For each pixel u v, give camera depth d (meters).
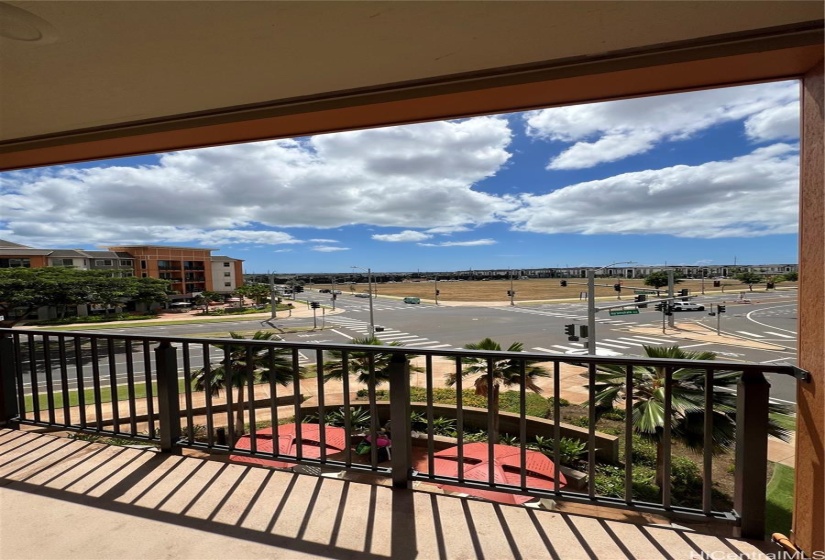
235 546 1.75
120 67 2.12
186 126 2.71
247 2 1.65
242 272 89.12
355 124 2.68
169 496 2.13
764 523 1.77
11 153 3.11
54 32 1.81
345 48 1.99
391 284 147.88
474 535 1.81
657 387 5.60
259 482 2.26
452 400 10.80
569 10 1.70
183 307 59.97
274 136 2.87
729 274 99.19
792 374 1.76
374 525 1.88
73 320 41.12
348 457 2.34
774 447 7.31
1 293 27.91
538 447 7.56
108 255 63.22
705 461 1.87
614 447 7.14
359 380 9.01
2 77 2.19
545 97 2.29
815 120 1.71
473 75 2.21
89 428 2.89
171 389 2.63
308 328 34.12
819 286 1.64
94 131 2.89
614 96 2.26
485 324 35.19
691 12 1.69
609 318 38.28
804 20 1.70
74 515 1.97
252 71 2.19
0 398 3.10
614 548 1.73
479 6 1.69
